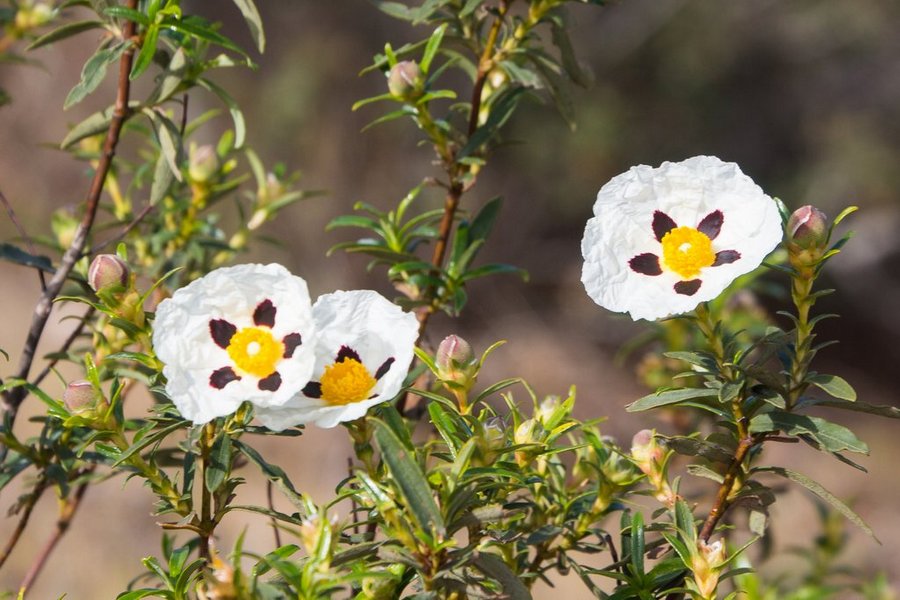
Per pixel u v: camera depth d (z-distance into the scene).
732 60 6.84
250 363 1.50
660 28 6.76
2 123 5.39
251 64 1.70
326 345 1.52
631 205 1.54
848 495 5.01
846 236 1.54
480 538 1.55
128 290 1.57
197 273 1.86
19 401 1.71
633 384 5.86
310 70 6.10
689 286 1.53
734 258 1.53
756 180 6.81
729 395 1.53
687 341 2.07
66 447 1.70
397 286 1.80
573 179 6.65
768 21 6.77
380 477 1.55
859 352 6.16
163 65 1.72
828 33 6.74
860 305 6.11
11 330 4.99
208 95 5.74
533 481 1.55
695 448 1.58
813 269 1.54
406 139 6.08
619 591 1.57
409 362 1.51
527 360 6.09
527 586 1.61
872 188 6.47
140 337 1.57
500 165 6.64
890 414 1.54
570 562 1.58
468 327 6.50
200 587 1.53
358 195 6.12
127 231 1.74
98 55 1.67
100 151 1.92
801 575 1.94
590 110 6.65
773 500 1.58
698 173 1.54
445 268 1.80
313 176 6.13
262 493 4.38
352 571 1.52
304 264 5.95
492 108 1.75
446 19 1.75
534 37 1.76
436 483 1.52
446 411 1.56
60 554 3.69
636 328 5.96
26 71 5.28
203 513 1.56
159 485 1.57
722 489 1.57
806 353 1.55
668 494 1.61
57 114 5.29
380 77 6.13
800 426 1.55
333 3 6.15
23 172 5.42
